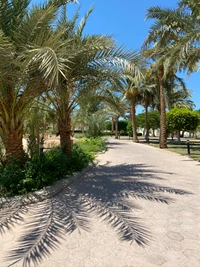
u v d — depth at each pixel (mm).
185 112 19297
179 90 27766
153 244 2625
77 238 2777
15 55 4504
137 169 7578
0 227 3109
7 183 4449
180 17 9461
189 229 3012
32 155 5773
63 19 6699
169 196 4469
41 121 8688
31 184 4523
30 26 4539
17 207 3863
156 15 10023
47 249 2537
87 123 19734
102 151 13297
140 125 33188
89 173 6867
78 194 4609
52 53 3590
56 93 5852
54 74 3430
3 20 5055
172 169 7598
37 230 3000
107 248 2549
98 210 3691
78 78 5895
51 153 6648
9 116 5168
